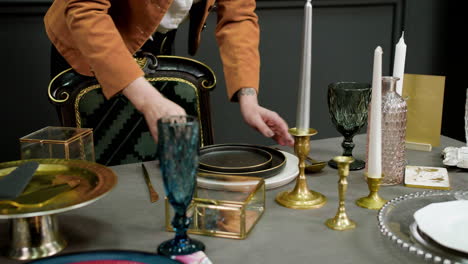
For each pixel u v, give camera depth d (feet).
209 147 3.87
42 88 7.28
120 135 4.93
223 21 4.39
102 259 2.27
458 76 10.18
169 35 5.19
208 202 2.75
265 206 3.07
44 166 3.00
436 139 4.21
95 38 3.51
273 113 3.85
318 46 9.11
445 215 2.61
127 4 4.13
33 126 7.34
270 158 3.56
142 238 2.68
